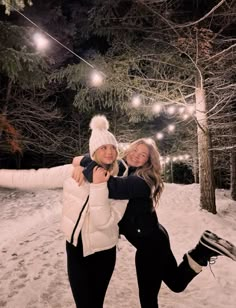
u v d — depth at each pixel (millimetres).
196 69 9023
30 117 15820
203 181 9344
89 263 2578
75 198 2572
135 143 2699
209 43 8633
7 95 14227
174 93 9297
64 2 16109
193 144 16328
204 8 9562
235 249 2621
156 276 2699
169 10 9070
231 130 12219
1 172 2746
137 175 2564
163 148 18266
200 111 8992
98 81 6270
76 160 2688
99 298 2635
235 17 8914
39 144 15680
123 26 10297
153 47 9844
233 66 8469
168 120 17469
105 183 2428
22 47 9625
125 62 9102
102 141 2506
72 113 17594
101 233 2516
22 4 5660
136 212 2619
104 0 10180
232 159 13414
